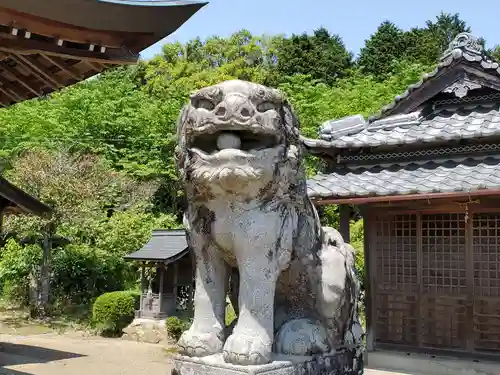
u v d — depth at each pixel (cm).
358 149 823
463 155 768
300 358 351
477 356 725
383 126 846
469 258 739
